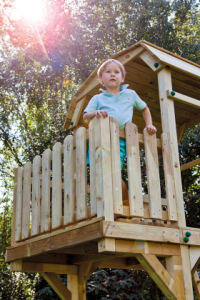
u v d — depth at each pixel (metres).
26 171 3.40
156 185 2.62
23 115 10.69
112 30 9.60
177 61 3.42
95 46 9.48
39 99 9.73
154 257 2.42
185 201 8.27
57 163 2.93
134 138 2.60
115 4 9.89
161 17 9.45
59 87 9.94
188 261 2.62
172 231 2.57
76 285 3.76
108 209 2.22
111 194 2.28
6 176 11.27
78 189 2.58
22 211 3.37
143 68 3.91
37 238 2.96
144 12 9.59
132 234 2.30
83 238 2.34
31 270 3.48
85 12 9.73
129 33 9.73
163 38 9.23
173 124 2.97
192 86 4.27
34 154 9.31
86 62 9.40
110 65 3.11
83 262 3.74
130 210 2.37
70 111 4.29
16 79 9.50
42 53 9.04
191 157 8.68
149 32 9.37
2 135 10.60
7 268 8.93
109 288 6.91
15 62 8.88
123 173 8.28
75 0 9.77
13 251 3.35
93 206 2.35
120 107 2.92
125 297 6.72
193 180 8.63
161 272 2.41
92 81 4.06
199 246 2.75
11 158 11.44
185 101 3.11
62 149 2.94
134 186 2.46
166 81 3.10
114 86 3.06
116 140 2.46
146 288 5.59
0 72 9.38
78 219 2.51
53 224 2.80
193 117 5.01
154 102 4.61
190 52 9.45
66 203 2.69
